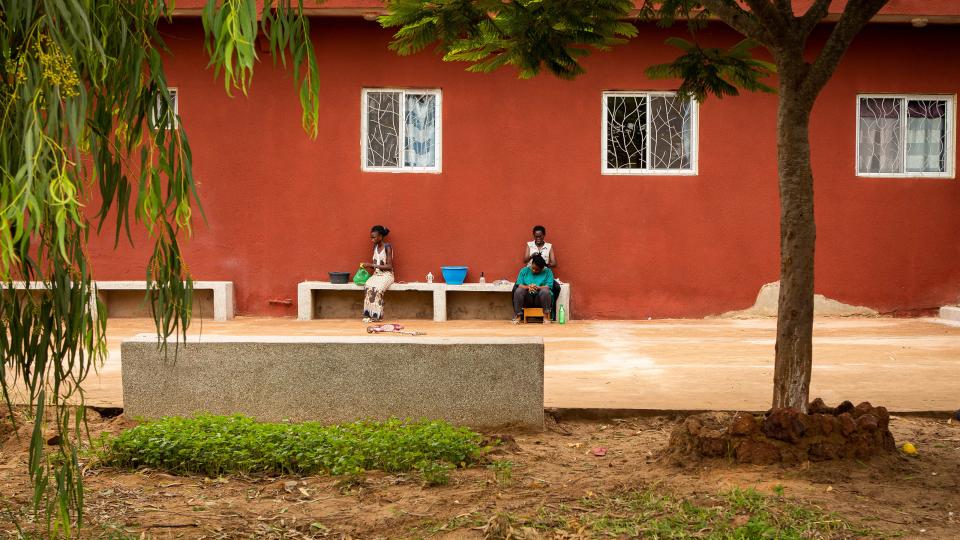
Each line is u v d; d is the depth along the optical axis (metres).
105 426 5.99
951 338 11.35
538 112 14.14
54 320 2.81
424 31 5.07
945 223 14.20
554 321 13.80
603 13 5.09
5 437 5.57
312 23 14.02
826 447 4.73
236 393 6.03
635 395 6.99
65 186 2.24
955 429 5.92
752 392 7.15
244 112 14.09
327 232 14.21
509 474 4.71
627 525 3.85
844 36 4.87
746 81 5.48
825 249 14.20
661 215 14.20
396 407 6.01
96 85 2.62
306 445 5.02
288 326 12.92
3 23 2.45
